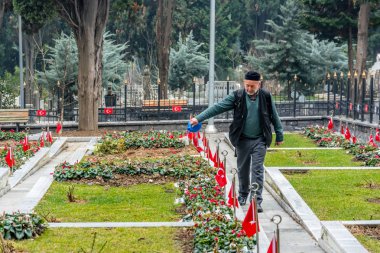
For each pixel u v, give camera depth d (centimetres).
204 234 866
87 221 1070
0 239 846
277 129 1141
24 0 2706
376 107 3200
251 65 5269
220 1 7050
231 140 1147
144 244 882
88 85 2762
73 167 1570
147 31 6347
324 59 4938
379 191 1289
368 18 3456
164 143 2178
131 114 3209
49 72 3888
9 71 6894
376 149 1925
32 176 1644
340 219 1062
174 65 5075
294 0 4816
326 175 1469
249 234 772
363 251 814
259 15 7262
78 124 2852
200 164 1588
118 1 3148
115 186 1448
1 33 6544
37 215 979
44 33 5816
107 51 4391
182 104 3366
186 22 6506
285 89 4903
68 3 2708
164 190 1378
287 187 1282
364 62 3466
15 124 2878
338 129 2939
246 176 1162
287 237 988
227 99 1117
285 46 4769
